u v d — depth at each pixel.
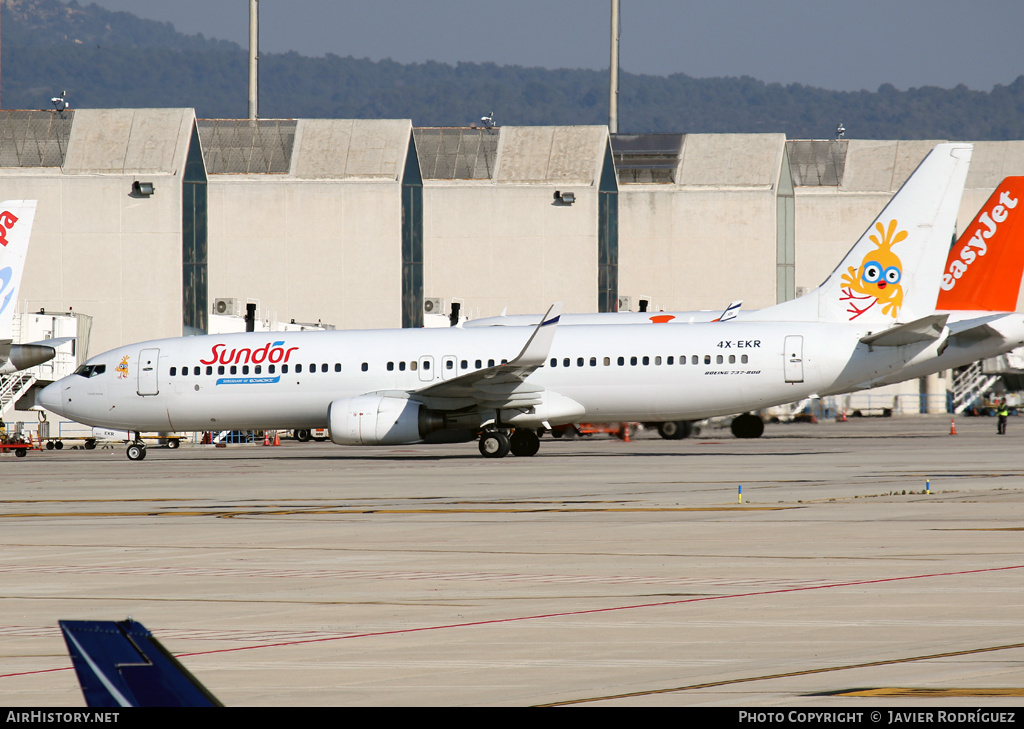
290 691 34.94
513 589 51.62
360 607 47.97
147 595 51.09
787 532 69.19
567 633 42.56
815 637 41.28
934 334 149.12
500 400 149.12
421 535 70.31
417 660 38.78
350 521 78.31
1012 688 34.12
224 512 85.25
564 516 79.56
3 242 121.75
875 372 152.12
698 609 46.50
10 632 43.91
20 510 88.94
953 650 38.97
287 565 59.09
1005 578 52.34
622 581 53.22
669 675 36.34
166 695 21.56
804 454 152.50
